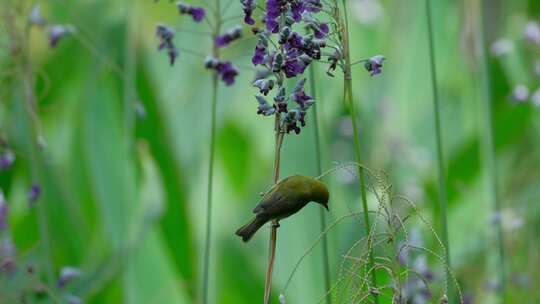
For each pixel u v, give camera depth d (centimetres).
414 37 1229
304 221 819
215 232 913
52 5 1036
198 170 1030
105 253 911
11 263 688
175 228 904
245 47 982
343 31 463
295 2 434
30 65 766
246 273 850
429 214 1008
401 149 1118
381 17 1322
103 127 932
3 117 852
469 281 953
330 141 1160
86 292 826
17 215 984
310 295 807
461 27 1224
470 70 1191
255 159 1084
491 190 911
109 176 916
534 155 1141
